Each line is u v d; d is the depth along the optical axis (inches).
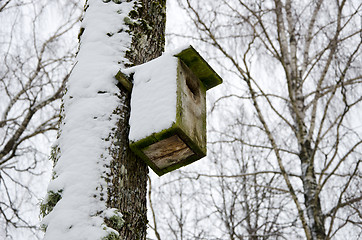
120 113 78.7
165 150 80.4
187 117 83.1
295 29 207.3
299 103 177.8
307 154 162.6
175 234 201.3
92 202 66.3
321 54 181.0
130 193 73.1
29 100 213.3
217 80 99.5
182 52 86.7
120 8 91.8
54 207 66.5
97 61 82.9
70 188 67.3
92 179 68.5
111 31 88.0
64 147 73.2
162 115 77.4
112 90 79.7
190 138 80.9
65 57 237.6
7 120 210.2
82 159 70.5
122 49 86.1
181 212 210.2
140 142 76.2
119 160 73.9
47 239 62.3
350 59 159.6
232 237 189.0
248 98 185.5
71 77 81.9
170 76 82.4
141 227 72.2
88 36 87.4
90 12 92.0
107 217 65.7
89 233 62.2
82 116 75.6
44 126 215.3
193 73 94.9
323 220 147.8
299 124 166.6
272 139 167.8
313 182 155.0
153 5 99.4
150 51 92.1
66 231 62.8
